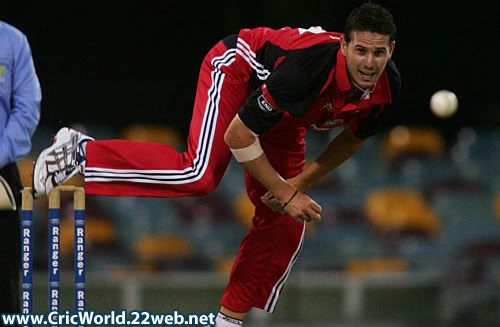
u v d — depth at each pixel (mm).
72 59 34562
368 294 28719
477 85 36125
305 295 28531
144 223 32719
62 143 13320
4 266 13289
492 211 33625
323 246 32562
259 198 14562
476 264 31547
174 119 35250
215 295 28000
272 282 14977
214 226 32938
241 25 34531
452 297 29047
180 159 13562
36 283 27188
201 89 13930
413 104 36125
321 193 33531
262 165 12906
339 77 12180
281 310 28391
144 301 27672
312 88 12234
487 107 36156
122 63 34969
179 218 32938
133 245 32406
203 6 35312
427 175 34281
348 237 32781
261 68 13359
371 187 33875
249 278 14883
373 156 34531
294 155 14508
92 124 34656
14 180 13703
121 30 34969
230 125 12727
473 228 33312
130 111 35031
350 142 13844
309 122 12961
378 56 11875
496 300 29578
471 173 34406
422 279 29078
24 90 13375
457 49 35969
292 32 13266
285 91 12164
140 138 34219
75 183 15086
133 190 13523
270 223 14664
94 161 13383
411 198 33594
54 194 12945
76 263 12906
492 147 34906
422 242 32875
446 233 33094
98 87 34750
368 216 33344
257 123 12461
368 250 32562
